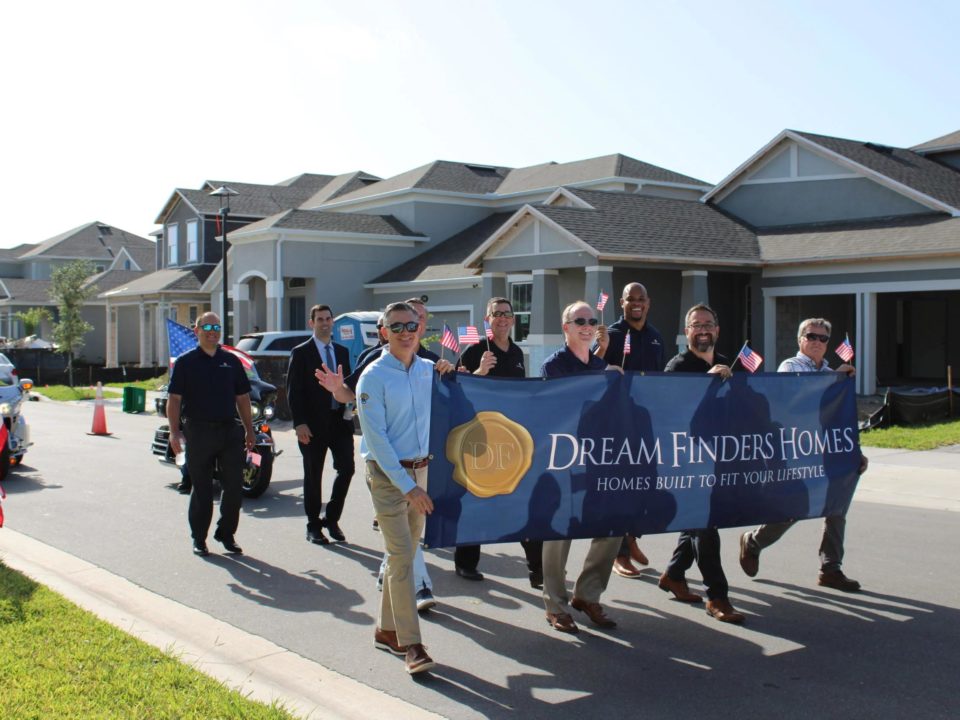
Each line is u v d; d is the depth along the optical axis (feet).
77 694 16.03
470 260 82.33
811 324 24.22
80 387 126.11
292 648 19.98
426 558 28.50
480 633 20.93
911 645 19.84
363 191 132.87
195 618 22.06
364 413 18.38
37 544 29.73
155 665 17.69
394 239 117.60
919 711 16.38
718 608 21.59
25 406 98.37
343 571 26.61
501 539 19.48
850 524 32.76
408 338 18.71
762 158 88.89
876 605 22.80
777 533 23.75
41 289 202.90
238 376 28.78
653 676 18.20
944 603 22.94
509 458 19.52
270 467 38.45
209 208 145.89
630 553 26.68
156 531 31.86
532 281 84.38
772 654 19.36
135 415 84.64
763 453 22.26
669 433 21.09
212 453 28.22
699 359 22.95
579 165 121.19
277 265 110.63
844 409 23.56
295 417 29.68
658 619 21.86
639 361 26.94
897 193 79.30
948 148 94.94
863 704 16.71
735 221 88.94
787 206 87.45
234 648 19.92
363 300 116.47
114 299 155.84
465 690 17.52
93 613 21.35
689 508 21.35
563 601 21.07
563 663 18.97
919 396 59.52
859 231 78.33
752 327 80.64
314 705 16.80
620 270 79.15
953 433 54.08
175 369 27.96
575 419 20.10
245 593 24.27
